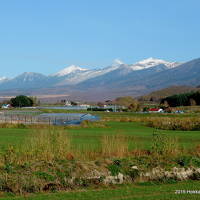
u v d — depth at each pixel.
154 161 25.86
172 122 69.50
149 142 37.44
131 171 24.16
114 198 19.55
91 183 22.55
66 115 128.38
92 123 72.00
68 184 22.00
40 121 86.38
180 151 29.19
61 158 25.14
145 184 23.17
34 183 21.34
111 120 92.38
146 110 181.50
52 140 26.19
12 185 21.02
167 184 23.28
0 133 48.34
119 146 28.20
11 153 24.19
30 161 23.77
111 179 23.09
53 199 19.39
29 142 27.67
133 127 69.25
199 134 50.88
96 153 27.42
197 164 26.27
